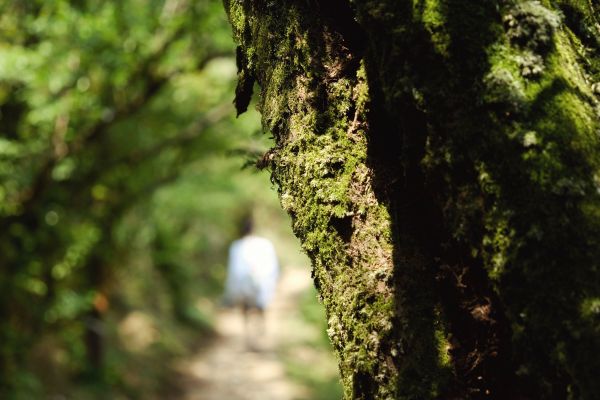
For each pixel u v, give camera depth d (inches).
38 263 232.5
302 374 354.6
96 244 269.0
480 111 31.3
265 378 351.3
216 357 392.8
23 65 190.4
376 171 37.6
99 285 285.9
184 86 243.8
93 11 208.2
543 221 29.3
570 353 27.7
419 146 33.9
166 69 229.6
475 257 31.7
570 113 31.2
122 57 204.5
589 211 29.2
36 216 233.1
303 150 39.5
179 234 420.8
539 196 29.6
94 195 258.1
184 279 462.3
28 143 220.7
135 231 312.7
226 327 473.7
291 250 698.8
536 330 28.8
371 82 37.3
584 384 27.1
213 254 587.2
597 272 28.3
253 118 240.5
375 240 36.9
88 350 285.4
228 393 331.0
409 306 34.9
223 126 260.8
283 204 41.0
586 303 28.0
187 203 302.4
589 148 30.8
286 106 40.6
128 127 260.8
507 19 32.3
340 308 37.5
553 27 32.5
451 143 31.8
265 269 393.4
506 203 30.2
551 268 28.9
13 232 225.5
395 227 36.5
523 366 29.6
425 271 35.0
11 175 213.6
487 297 32.9
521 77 31.5
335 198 37.9
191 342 414.0
